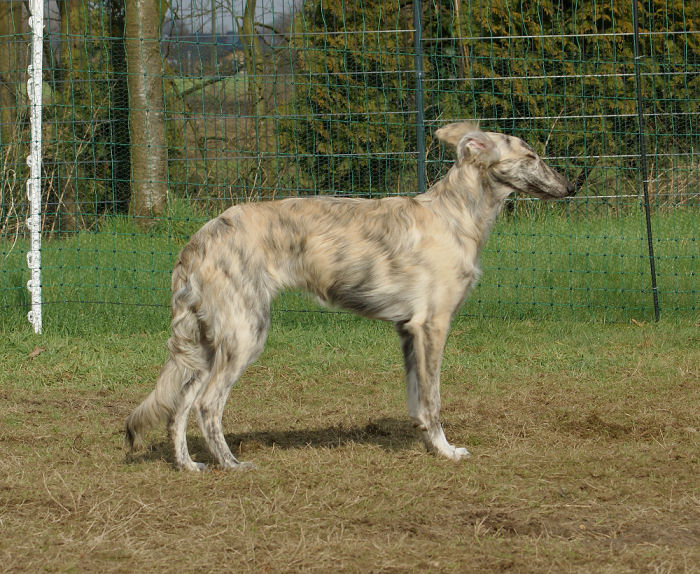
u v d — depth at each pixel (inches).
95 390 397.1
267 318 280.2
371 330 497.0
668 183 700.0
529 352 457.7
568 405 368.5
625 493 259.8
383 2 731.4
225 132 688.4
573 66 681.6
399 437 325.7
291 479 270.2
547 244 639.8
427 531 229.0
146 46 711.7
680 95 759.1
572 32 754.8
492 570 206.1
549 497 255.4
